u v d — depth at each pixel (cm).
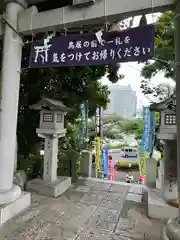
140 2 333
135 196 555
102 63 347
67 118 742
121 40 337
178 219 308
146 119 591
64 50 375
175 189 452
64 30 435
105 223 408
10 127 428
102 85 806
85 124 758
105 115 1806
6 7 443
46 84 654
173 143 454
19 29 425
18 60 439
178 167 311
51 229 377
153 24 322
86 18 368
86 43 361
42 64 389
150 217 439
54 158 580
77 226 392
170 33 543
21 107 648
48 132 548
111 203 507
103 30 354
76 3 368
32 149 674
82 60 361
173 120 441
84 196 548
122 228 391
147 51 320
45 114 557
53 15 395
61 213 444
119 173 1795
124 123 1781
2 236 350
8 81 427
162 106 441
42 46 391
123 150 1927
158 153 701
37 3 489
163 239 304
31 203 489
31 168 668
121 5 345
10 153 430
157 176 620
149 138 577
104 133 1755
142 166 1112
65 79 698
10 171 433
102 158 1095
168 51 552
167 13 521
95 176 950
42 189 548
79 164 734
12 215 416
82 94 728
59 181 579
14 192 431
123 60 333
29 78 634
